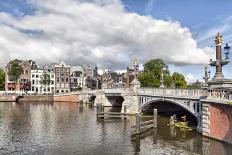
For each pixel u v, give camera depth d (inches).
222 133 1187.3
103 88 3129.9
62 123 1818.4
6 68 4520.2
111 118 2030.0
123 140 1323.8
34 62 4992.6
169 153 1102.4
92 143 1274.6
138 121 1421.0
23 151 1151.6
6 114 2293.3
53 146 1226.6
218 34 1266.0
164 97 1777.8
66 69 4746.6
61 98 3848.4
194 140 1264.8
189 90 1569.9
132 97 2164.1
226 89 1183.6
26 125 1740.9
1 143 1278.3
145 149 1165.7
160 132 1466.5
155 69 3533.5
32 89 4648.1
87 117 2112.5
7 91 4340.6
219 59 1259.2
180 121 1808.6
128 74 4584.2
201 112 1396.4
